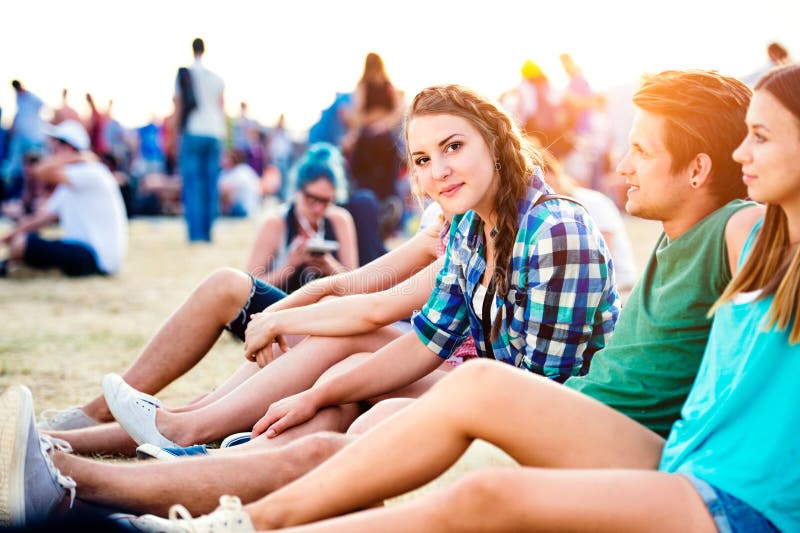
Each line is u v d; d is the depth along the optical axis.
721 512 1.49
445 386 1.65
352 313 2.59
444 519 1.49
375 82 7.86
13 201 13.24
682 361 1.82
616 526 1.47
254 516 1.69
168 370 2.83
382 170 7.92
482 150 2.21
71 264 7.39
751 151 1.59
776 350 1.53
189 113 9.78
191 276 7.53
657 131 1.84
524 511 1.46
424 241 2.95
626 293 5.69
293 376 2.55
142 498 1.89
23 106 12.99
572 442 1.64
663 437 1.86
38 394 3.54
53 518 1.69
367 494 1.67
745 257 1.69
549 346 2.22
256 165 16.75
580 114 11.38
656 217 1.90
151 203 14.95
